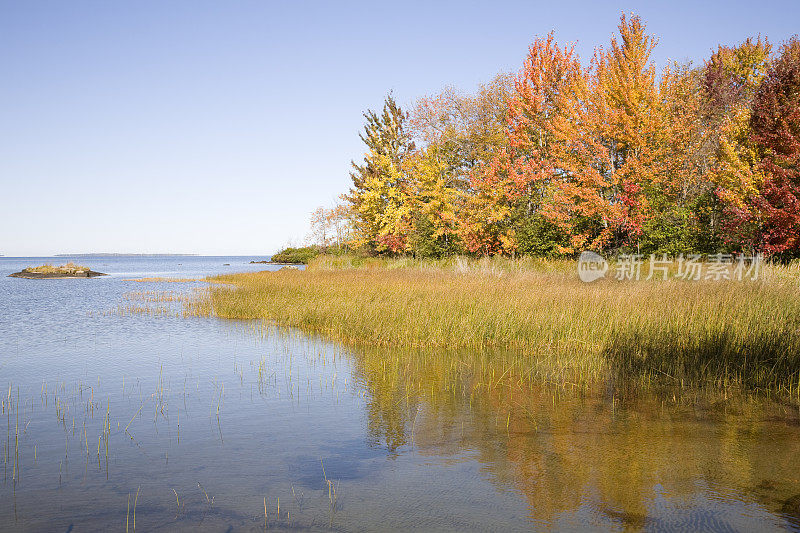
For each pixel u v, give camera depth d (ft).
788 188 55.11
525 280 54.60
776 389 23.08
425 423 19.19
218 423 19.39
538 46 86.17
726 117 75.56
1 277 164.55
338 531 11.27
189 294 81.92
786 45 68.33
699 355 27.07
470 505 12.55
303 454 16.17
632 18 72.49
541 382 25.18
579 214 79.41
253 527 11.46
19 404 22.12
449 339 35.29
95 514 12.20
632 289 42.45
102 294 88.43
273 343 36.94
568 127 75.97
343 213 177.78
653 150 74.38
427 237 106.01
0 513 12.33
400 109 146.41
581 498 12.88
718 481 13.80
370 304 45.01
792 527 11.28
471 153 106.11
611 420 19.30
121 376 27.25
